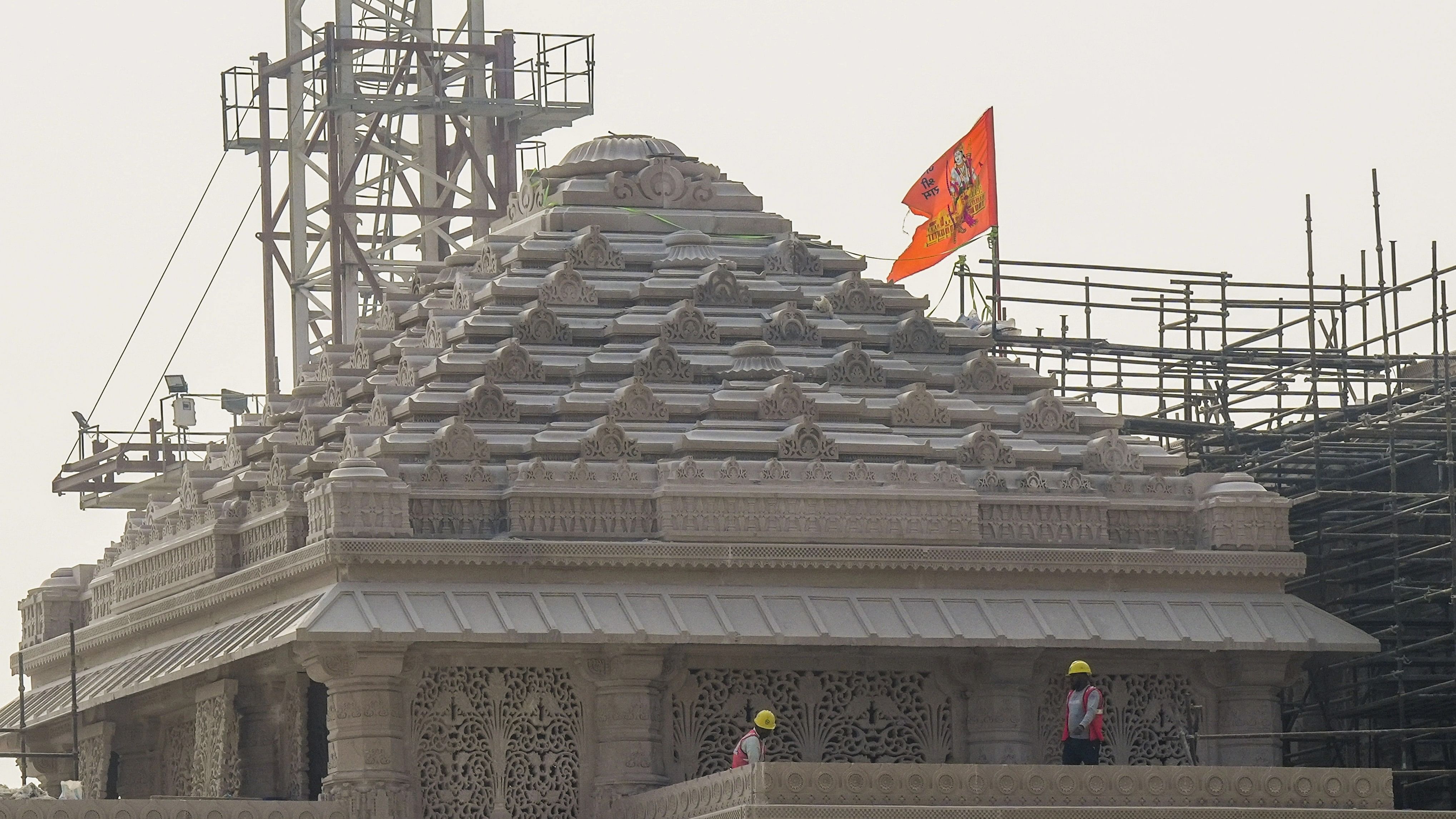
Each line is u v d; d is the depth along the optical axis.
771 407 114.88
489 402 113.81
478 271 126.62
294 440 122.62
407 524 107.12
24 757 114.50
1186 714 114.62
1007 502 113.75
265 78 171.00
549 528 108.69
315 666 105.44
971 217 136.62
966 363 123.19
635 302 121.75
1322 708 122.62
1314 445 123.94
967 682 112.06
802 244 127.19
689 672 109.75
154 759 125.50
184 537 119.69
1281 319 137.50
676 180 128.75
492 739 107.69
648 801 105.38
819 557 110.06
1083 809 98.81
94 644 127.69
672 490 109.25
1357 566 124.06
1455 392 123.38
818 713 110.94
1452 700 119.62
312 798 113.06
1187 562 114.62
